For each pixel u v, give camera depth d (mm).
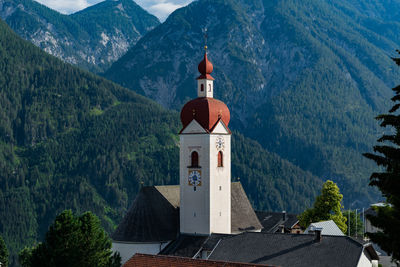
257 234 95250
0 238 129250
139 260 80188
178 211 120188
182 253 111438
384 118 59094
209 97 117250
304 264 85500
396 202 56344
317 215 139250
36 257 96938
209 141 113438
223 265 75438
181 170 116938
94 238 98188
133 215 116125
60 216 98062
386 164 58406
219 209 115375
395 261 57406
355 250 84750
